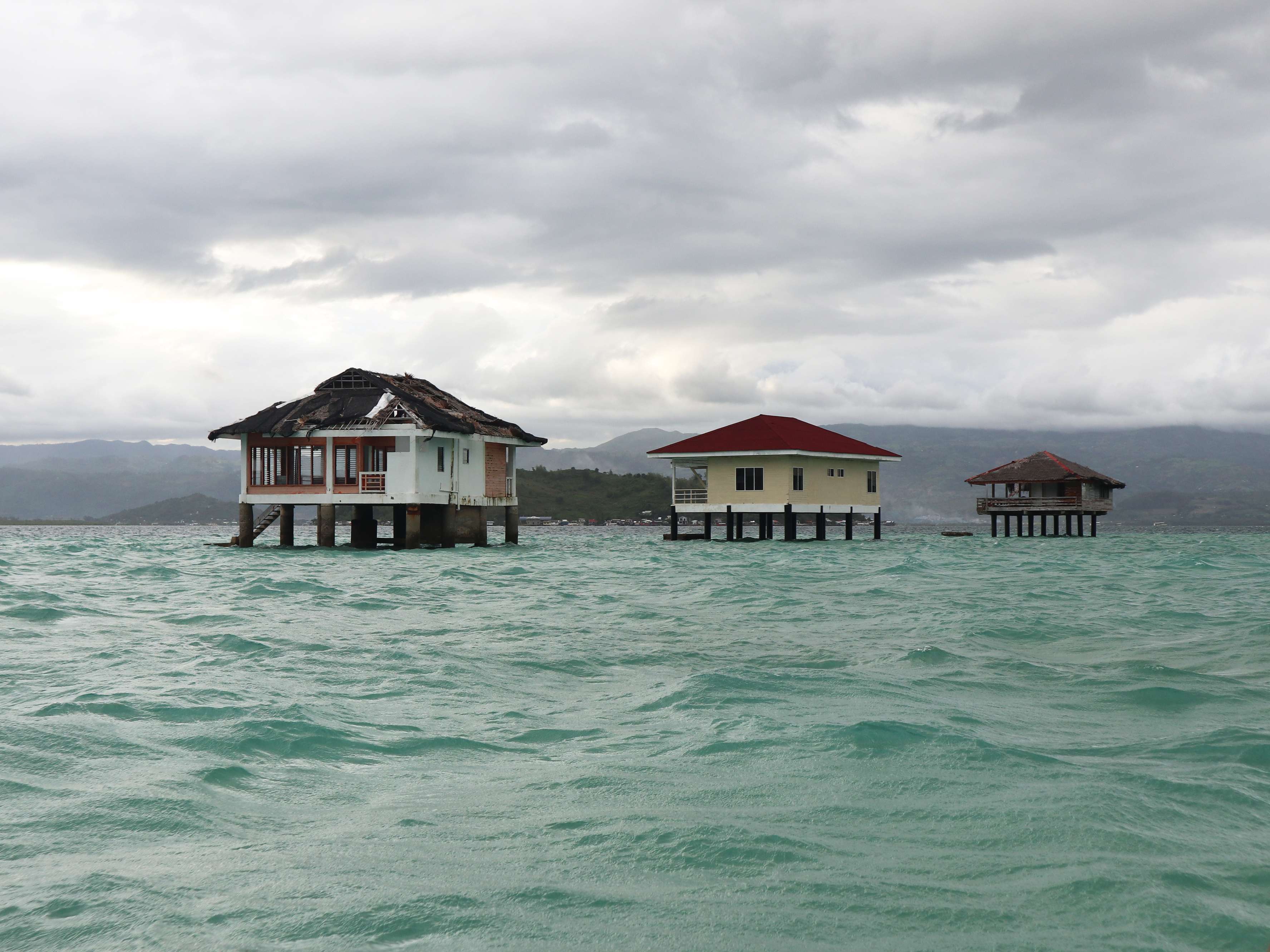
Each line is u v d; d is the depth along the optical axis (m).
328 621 19.58
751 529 165.25
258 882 5.42
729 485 67.25
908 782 7.46
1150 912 5.02
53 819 6.48
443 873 5.59
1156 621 19.77
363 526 55.97
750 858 5.82
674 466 71.12
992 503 86.19
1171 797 7.02
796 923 4.91
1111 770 7.81
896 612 21.92
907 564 42.38
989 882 5.44
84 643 15.66
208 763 8.01
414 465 50.88
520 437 59.66
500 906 5.11
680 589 28.45
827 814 6.67
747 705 10.66
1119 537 119.12
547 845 6.06
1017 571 38.00
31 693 11.06
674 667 14.02
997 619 20.25
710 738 9.04
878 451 71.88
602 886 5.40
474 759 8.43
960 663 14.10
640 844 6.07
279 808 6.90
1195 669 13.68
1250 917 4.97
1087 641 16.83
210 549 55.94
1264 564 42.75
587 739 9.20
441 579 32.44
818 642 16.75
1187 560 45.97
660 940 4.73
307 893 5.26
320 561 43.41
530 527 195.00
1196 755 8.34
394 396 52.34
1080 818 6.52
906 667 13.76
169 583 29.67
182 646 15.43
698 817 6.61
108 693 11.03
